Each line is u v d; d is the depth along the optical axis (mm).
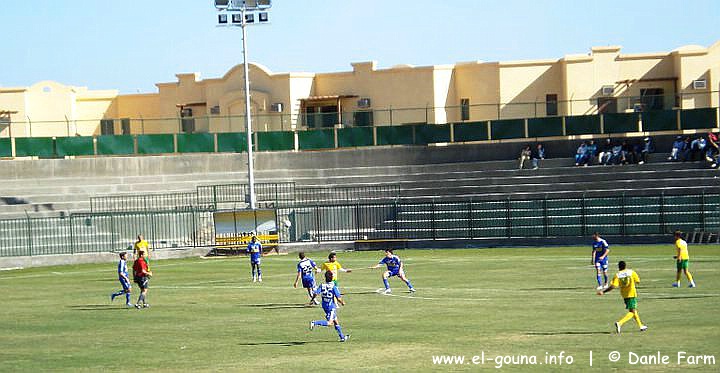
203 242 75188
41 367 26812
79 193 83688
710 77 89688
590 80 92188
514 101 93938
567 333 29453
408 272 52500
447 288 43875
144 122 103375
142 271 40469
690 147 79750
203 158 91562
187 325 34500
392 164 90875
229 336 31562
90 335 32781
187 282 50906
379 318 34656
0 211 75875
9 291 49094
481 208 74875
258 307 39281
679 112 87750
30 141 92188
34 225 73500
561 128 89938
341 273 53281
